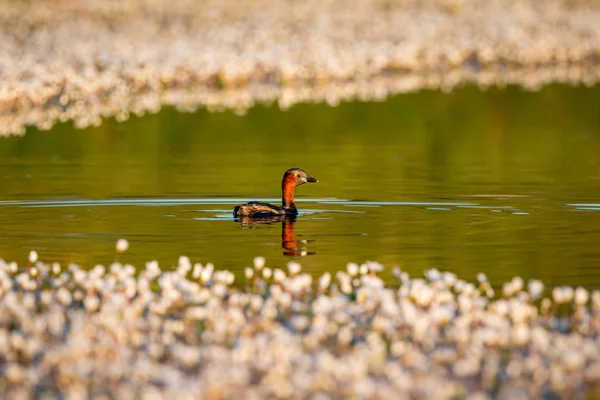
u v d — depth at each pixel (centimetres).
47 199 1914
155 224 1686
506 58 4866
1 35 4666
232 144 2734
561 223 1678
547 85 4047
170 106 3462
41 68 3575
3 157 2497
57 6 6212
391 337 1116
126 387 981
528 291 1290
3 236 1595
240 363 1028
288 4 6550
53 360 1032
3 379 1014
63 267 1410
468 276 1356
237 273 1372
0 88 3319
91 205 1852
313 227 1661
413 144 2733
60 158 2483
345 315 1148
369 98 3684
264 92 3869
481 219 1716
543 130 2989
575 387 1005
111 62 3981
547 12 6141
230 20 5694
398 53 4591
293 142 2772
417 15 5972
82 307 1212
